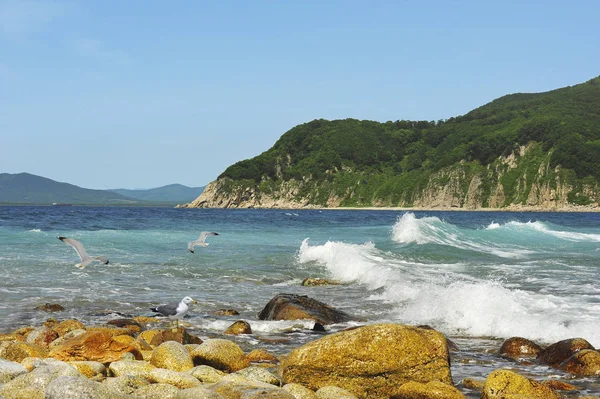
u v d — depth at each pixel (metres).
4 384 7.31
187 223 54.38
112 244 30.16
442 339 8.60
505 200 150.12
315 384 8.37
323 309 14.37
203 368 8.34
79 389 6.52
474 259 25.36
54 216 65.62
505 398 7.48
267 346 11.52
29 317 14.00
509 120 192.62
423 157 188.25
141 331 12.61
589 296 15.61
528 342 11.04
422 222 36.66
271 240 35.66
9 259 23.47
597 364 9.46
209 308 15.88
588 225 59.91
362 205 171.75
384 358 8.37
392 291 17.39
